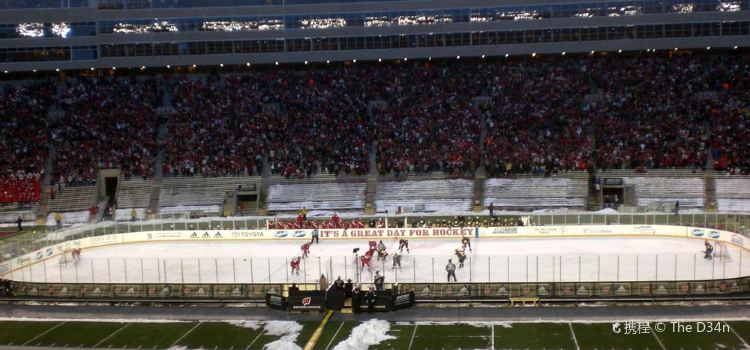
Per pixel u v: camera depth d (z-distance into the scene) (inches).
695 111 3255.4
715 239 2319.1
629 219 2630.4
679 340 1364.4
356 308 1620.3
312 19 3850.9
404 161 3250.5
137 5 3848.4
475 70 3791.8
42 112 3654.0
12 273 2074.3
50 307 1729.8
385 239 2539.4
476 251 2241.6
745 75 3430.1
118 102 3676.2
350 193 3191.4
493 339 1406.3
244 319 1598.2
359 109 3570.4
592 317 1529.3
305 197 3198.8
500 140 3280.0
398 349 1366.9
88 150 3405.5
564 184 3058.6
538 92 3538.4
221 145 3410.4
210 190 3248.0
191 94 3722.9
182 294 1744.6
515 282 1660.9
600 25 3673.7
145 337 1486.2
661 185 2974.9
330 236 2588.6
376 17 3821.4
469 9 3764.8
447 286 1680.6
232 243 2556.6
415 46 3823.8
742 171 2940.5
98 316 1648.6
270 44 3868.1
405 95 3644.2
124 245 2576.3
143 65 3880.4
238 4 3841.0
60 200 3228.3
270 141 3427.7
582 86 3553.2
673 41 3622.0
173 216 3129.9
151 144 3444.9
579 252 2176.4
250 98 3690.9
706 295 1610.5
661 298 1612.9
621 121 3262.8
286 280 1889.8
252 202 3304.6
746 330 1413.6
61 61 3892.7
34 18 3860.7
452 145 3297.2
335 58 3868.1
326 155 3334.2
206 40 3860.7
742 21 3567.9
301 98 3676.2
